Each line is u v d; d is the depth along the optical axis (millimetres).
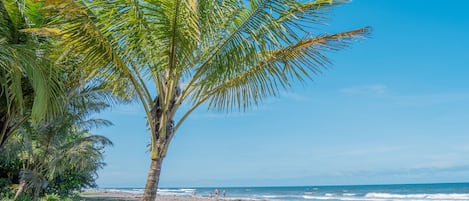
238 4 5266
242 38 5211
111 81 5578
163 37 4852
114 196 36375
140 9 4695
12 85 5832
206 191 92500
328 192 74250
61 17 4652
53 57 6094
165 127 5535
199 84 5578
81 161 15297
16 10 6188
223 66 5320
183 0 4410
